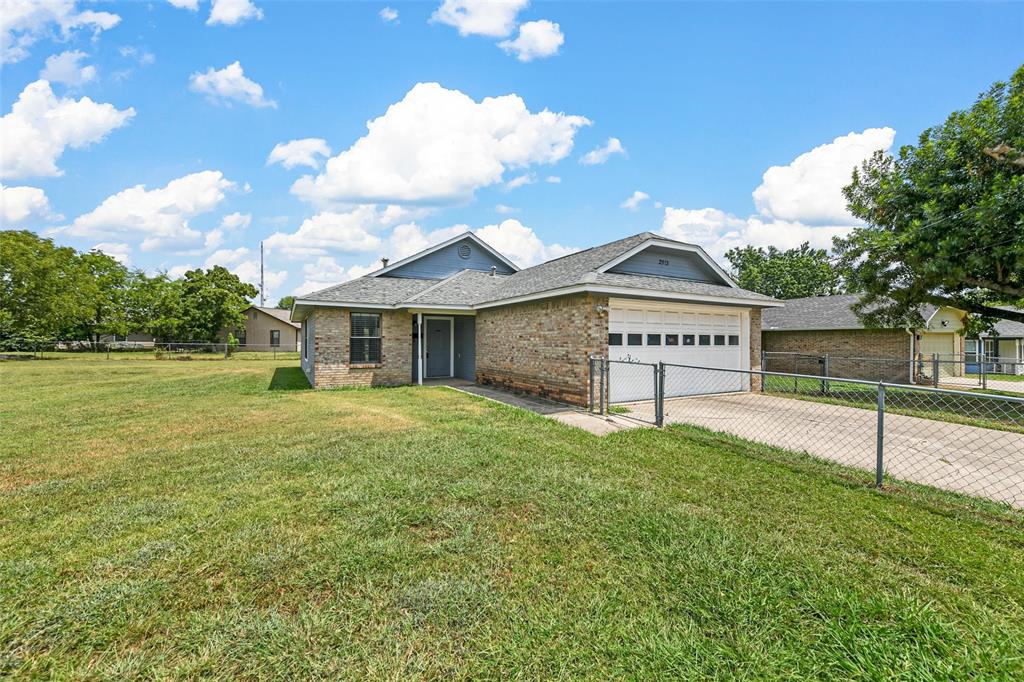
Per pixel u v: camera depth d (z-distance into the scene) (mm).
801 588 2570
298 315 15719
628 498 3982
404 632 2219
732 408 9273
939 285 10172
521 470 4805
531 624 2268
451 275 16203
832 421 7824
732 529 3350
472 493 4105
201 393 11516
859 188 11383
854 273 11820
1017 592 2537
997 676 1898
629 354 10086
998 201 8031
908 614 2309
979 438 6520
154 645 2141
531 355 10883
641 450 5652
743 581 2648
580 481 4430
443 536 3275
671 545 3098
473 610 2396
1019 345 21203
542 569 2811
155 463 5086
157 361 26125
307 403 9727
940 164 9648
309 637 2180
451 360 16062
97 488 4262
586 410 8820
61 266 31141
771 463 5090
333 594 2551
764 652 2059
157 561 2893
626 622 2283
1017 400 3330
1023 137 8570
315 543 3139
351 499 3941
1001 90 9234
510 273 17547
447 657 2051
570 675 1940
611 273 10648
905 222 10000
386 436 6410
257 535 3260
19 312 28438
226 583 2648
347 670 1972
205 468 4887
